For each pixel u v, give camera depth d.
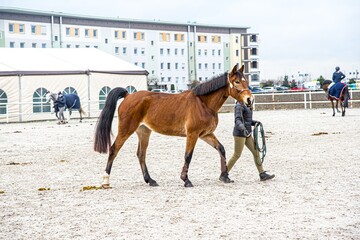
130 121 8.84
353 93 36.25
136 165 11.70
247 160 11.89
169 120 8.77
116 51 91.56
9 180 10.00
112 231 5.91
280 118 25.95
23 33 81.12
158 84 92.19
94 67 35.97
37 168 11.62
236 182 9.06
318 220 6.09
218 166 11.15
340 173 9.52
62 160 12.78
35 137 19.89
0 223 6.47
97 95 35.31
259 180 9.21
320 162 11.06
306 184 8.54
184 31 99.19
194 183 9.12
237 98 8.70
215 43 103.62
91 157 13.41
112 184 9.28
